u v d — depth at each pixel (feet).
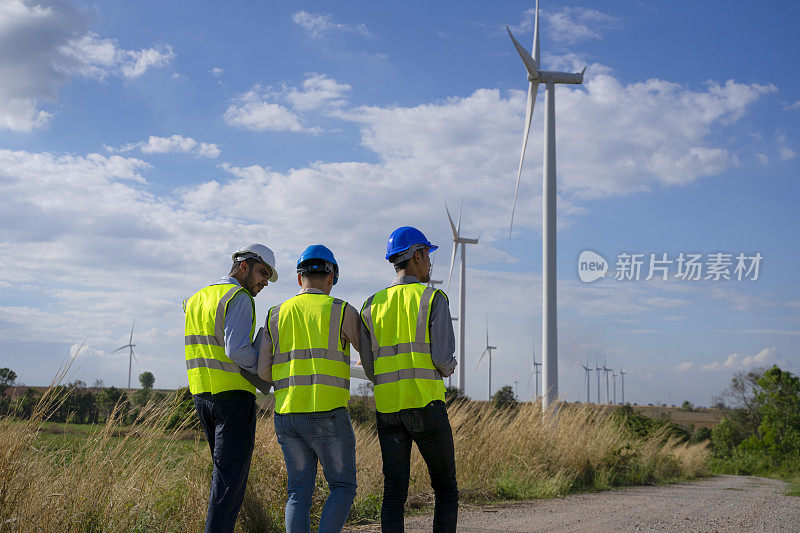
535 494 28.78
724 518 23.12
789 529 20.70
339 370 11.20
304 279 12.03
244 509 16.79
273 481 17.88
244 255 13.00
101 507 14.30
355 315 11.62
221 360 11.84
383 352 11.27
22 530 12.76
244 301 11.90
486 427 31.73
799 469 111.65
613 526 19.81
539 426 34.94
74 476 14.38
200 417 12.28
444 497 11.16
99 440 15.30
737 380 176.14
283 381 11.23
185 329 12.42
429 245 12.13
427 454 11.05
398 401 10.96
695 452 78.02
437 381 11.03
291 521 10.94
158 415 16.48
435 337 10.87
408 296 11.29
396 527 10.84
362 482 21.48
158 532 14.90
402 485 11.07
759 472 125.59
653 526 20.24
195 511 15.38
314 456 11.39
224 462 11.53
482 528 18.65
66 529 13.47
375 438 23.71
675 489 39.27
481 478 28.60
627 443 43.55
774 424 133.39
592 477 36.81
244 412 11.89
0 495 13.10
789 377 136.56
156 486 15.67
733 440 169.89
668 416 109.70
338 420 11.01
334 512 10.75
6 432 13.84
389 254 12.06
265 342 11.60
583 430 38.40
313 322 11.26
